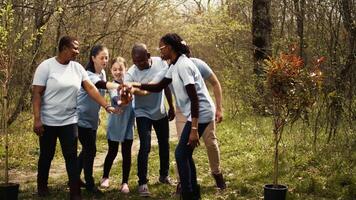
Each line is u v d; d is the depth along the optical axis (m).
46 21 11.09
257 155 8.62
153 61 6.61
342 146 8.27
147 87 6.10
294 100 5.84
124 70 6.82
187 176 5.52
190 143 5.41
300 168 7.57
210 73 6.35
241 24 17.69
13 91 10.52
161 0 21.55
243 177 7.37
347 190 6.33
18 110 10.47
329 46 8.62
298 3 10.11
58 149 9.59
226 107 16.23
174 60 5.55
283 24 13.30
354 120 8.63
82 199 6.36
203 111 5.51
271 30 15.15
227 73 15.23
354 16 8.35
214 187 6.83
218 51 17.33
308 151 8.34
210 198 6.33
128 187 6.74
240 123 13.09
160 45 5.55
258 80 12.38
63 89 5.80
